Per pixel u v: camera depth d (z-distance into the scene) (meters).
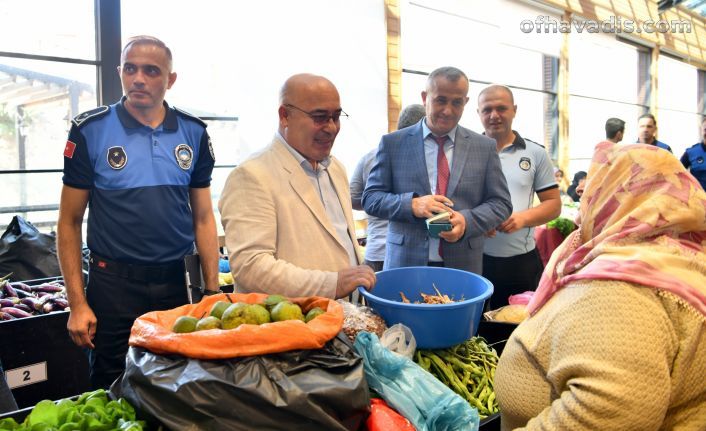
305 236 1.60
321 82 1.58
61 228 1.97
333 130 1.60
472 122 6.37
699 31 11.80
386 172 2.33
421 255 2.20
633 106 9.83
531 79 7.29
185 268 1.93
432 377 1.14
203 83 3.91
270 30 3.99
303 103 1.56
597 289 0.86
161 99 2.06
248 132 3.94
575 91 7.97
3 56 3.29
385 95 4.86
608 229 0.92
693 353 0.83
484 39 6.30
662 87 10.80
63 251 1.96
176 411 0.90
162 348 0.95
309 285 1.42
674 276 0.84
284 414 0.88
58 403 1.07
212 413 0.88
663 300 0.83
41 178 3.55
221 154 4.08
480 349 1.55
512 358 1.05
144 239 2.00
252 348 0.93
